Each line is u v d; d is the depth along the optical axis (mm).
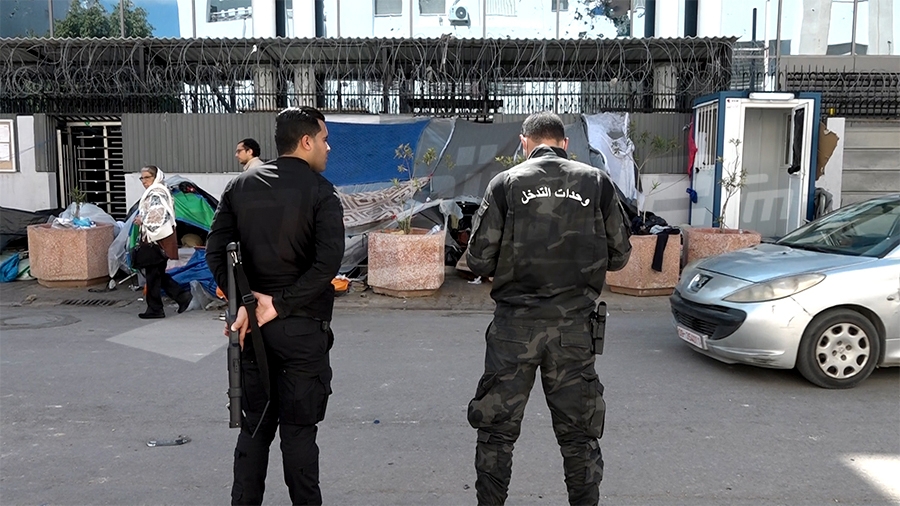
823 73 13062
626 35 14336
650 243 9195
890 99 12891
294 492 3080
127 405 5012
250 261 3021
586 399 3006
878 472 3885
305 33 14359
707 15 13914
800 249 6215
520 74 12867
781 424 4617
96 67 12742
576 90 13055
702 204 11852
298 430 3053
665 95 12562
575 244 3006
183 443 4324
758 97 11133
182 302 8320
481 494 3062
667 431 4492
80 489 3701
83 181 13328
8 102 12641
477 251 3084
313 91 13109
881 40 13828
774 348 5316
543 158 3137
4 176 12672
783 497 3586
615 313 8367
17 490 3686
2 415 4797
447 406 4992
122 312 8414
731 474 3861
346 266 10188
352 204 10453
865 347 5348
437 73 12531
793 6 13859
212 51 12602
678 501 3545
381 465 4000
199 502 3566
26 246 11000
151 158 12258
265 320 2943
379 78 12859
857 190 12742
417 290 9195
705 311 5715
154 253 7898
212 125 12164
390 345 6793
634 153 12219
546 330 2979
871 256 5574
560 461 4035
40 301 8945
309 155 3168
